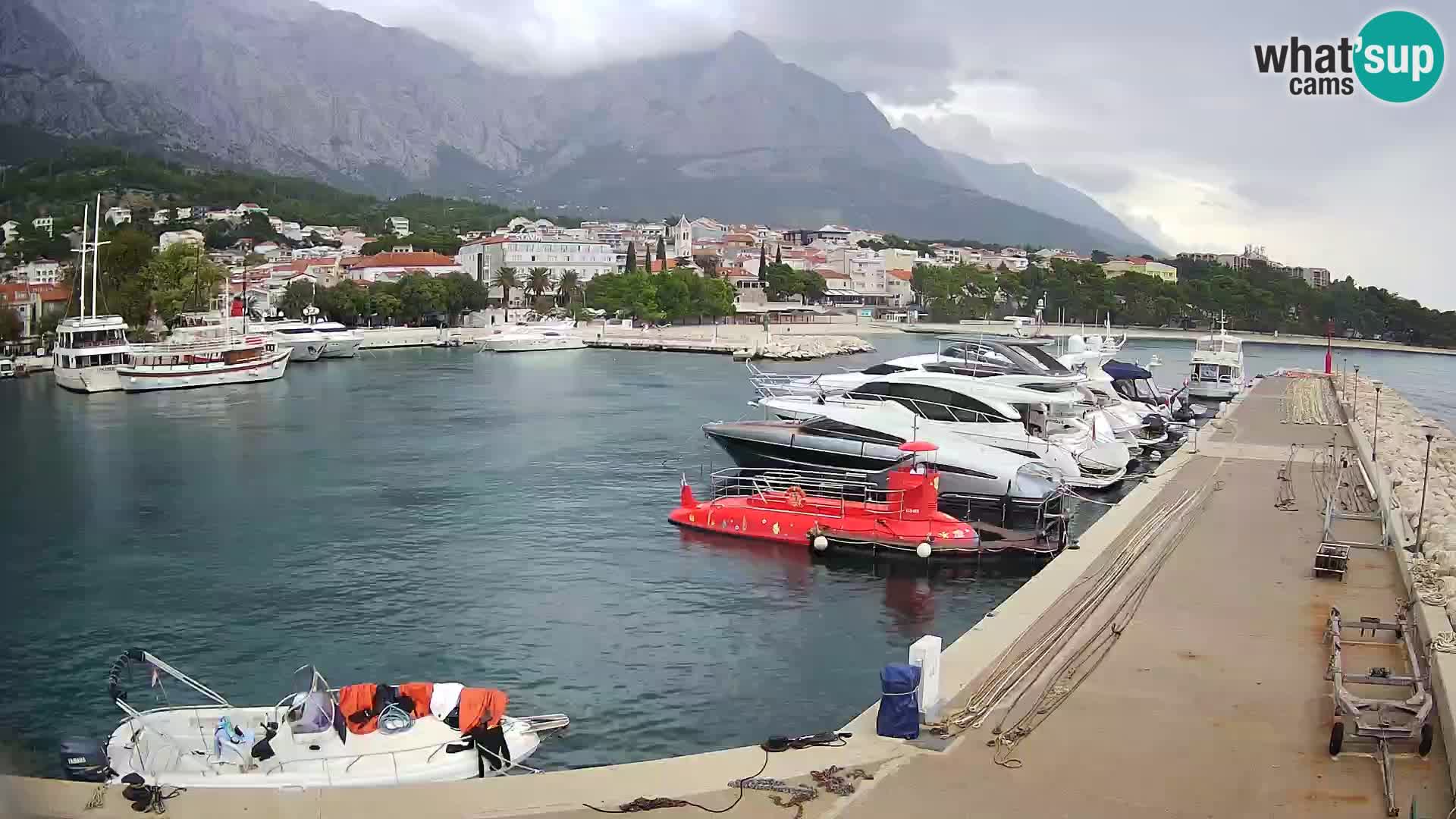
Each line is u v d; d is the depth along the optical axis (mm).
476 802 16250
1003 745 18594
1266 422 74125
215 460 66812
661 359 161625
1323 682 22297
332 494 55969
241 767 20734
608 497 54969
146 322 132750
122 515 51469
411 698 22625
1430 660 21609
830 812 16031
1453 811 16078
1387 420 76125
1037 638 25078
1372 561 33562
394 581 39812
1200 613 27641
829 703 28078
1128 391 87625
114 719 28000
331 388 114625
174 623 35344
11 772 18125
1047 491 45219
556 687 29328
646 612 35719
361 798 16328
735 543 44344
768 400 63250
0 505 53500
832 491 50375
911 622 34531
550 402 100438
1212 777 17562
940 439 50375
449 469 63531
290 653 32469
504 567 41375
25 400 101000
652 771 17406
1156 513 41219
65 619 35875
